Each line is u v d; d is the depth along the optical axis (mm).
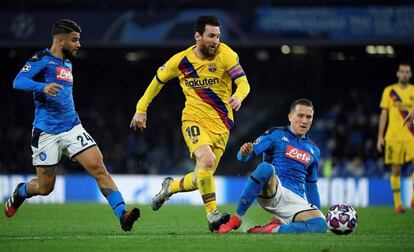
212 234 27375
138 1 78438
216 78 28250
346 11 73188
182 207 50219
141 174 85562
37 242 24656
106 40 75500
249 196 27125
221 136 28656
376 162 81312
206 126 28375
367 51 92938
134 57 96625
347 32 73000
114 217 39750
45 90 26156
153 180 65562
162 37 75125
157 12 75438
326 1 75062
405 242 25172
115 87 96188
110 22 75750
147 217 40062
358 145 84250
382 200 63062
